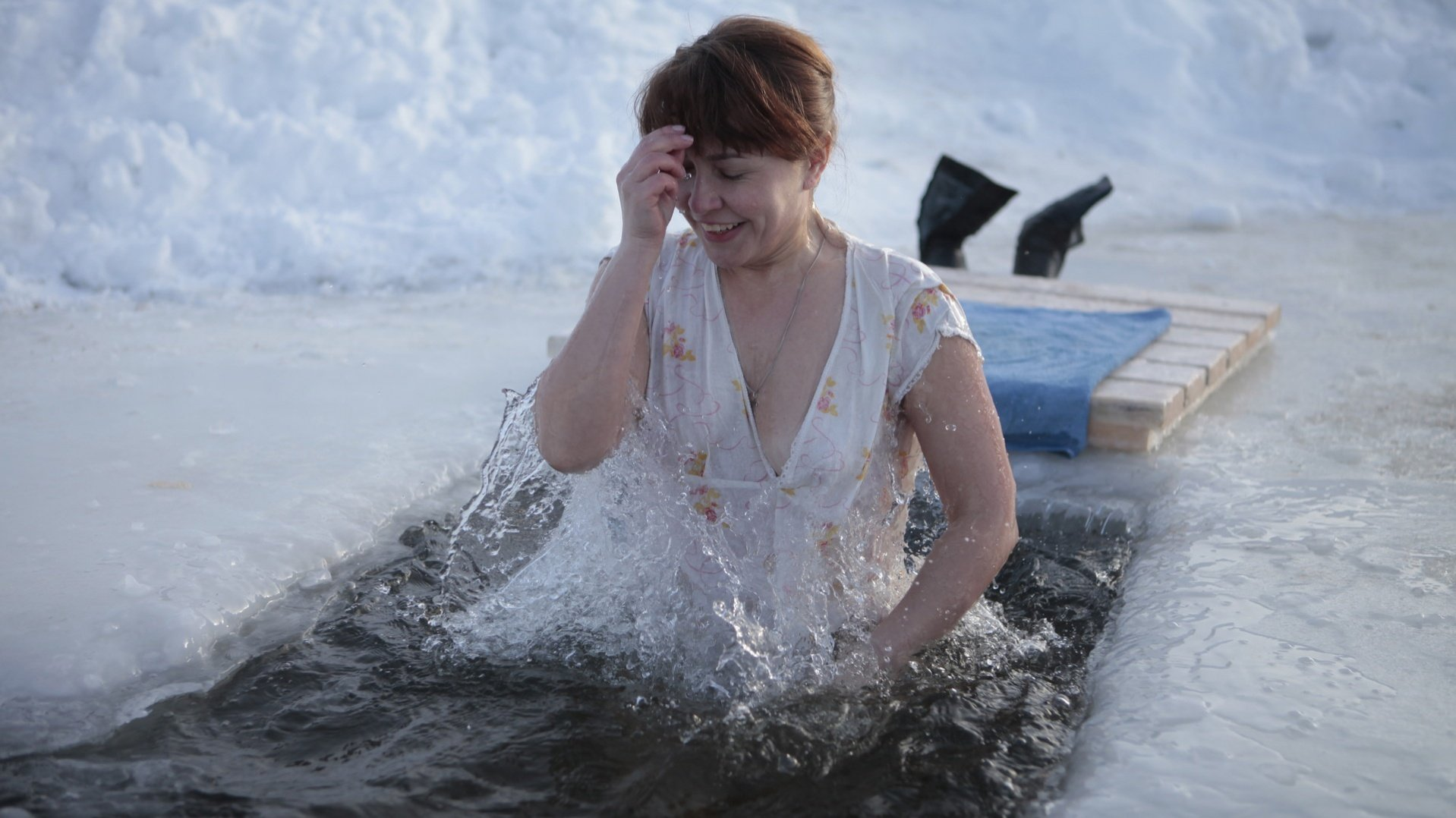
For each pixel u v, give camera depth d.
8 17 9.02
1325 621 3.37
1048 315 6.22
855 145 11.23
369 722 2.91
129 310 7.00
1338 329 7.05
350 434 4.93
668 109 2.71
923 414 2.99
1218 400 5.70
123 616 3.28
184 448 4.71
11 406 5.15
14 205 7.61
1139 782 2.62
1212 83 13.38
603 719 2.90
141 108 8.82
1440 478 4.60
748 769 2.72
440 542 3.97
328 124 8.98
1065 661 3.26
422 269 7.91
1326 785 2.59
